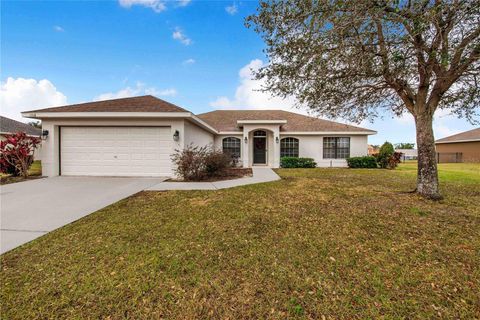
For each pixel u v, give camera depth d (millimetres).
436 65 5398
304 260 3227
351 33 4902
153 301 2424
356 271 2957
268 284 2701
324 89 6281
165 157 10438
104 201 6340
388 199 6371
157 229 4328
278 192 7453
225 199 6539
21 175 10391
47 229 4332
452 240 3816
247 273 2920
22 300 2418
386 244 3699
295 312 2271
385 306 2338
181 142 10281
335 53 4953
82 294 2516
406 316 2211
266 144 17875
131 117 10055
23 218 4949
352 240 3857
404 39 4445
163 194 7168
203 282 2738
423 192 6520
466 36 4512
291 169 15414
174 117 10102
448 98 6840
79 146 10453
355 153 17547
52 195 7000
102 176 10461
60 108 10289
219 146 17812
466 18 4094
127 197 6781
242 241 3834
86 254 3375
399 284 2686
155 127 10398
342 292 2555
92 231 4223
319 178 10742
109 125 10320
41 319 2182
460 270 2955
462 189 7918
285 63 5770
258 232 4203
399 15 4191
